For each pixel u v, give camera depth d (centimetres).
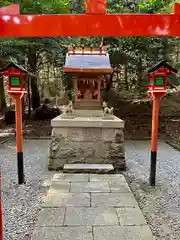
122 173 421
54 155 433
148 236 231
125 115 872
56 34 176
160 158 514
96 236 229
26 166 456
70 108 452
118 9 641
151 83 367
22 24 175
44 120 873
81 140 432
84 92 470
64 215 266
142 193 341
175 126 799
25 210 289
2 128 803
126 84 946
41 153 554
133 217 264
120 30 176
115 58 751
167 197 329
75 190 330
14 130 778
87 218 261
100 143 432
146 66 823
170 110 916
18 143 365
